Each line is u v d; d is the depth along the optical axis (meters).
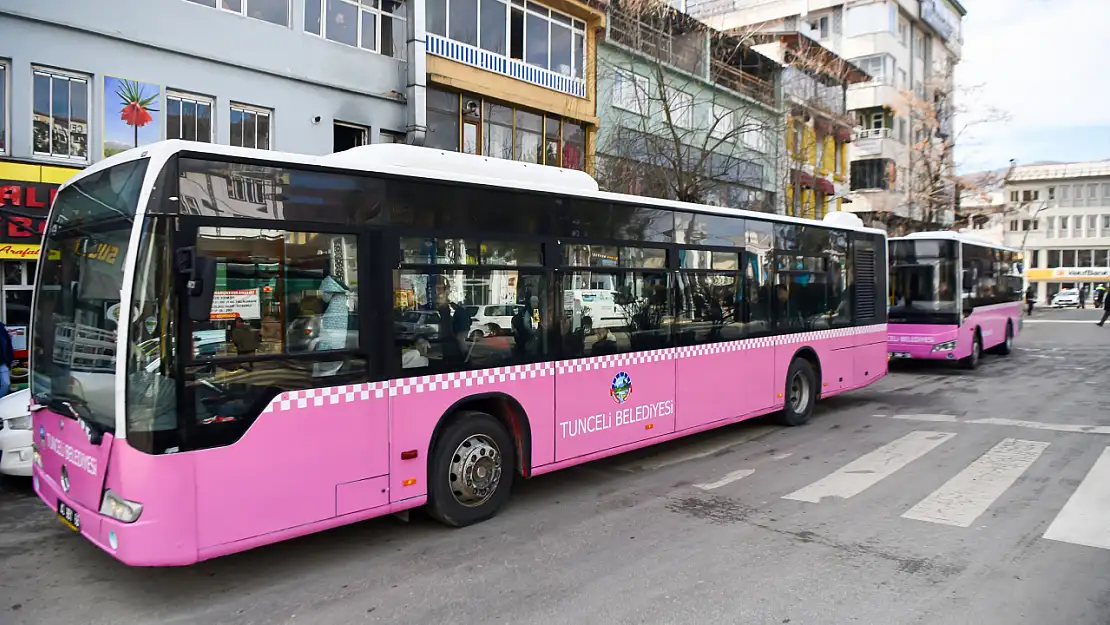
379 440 4.94
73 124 11.12
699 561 4.86
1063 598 4.20
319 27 14.31
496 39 17.59
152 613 4.15
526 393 5.96
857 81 36.16
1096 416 10.09
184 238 4.04
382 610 4.15
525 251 5.96
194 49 12.30
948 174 32.28
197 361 4.07
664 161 20.25
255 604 4.26
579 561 4.89
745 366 8.59
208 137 12.66
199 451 4.06
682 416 7.60
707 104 23.83
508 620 4.00
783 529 5.52
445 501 5.42
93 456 4.18
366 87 14.94
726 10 36.72
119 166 4.30
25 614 4.14
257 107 13.32
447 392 5.37
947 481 6.82
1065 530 5.38
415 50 15.38
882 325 11.52
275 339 4.42
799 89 28.31
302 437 4.52
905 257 15.32
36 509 6.15
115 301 4.08
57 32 10.80
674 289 7.52
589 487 6.82
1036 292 67.62
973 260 16.12
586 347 6.49
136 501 3.90
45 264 5.09
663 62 21.09
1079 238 65.62
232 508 4.20
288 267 4.49
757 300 8.81
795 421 9.69
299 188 4.55
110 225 4.26
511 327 5.86
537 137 18.83
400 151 5.39
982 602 4.16
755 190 25.27
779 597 4.26
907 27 42.25
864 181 38.44
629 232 6.96
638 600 4.24
